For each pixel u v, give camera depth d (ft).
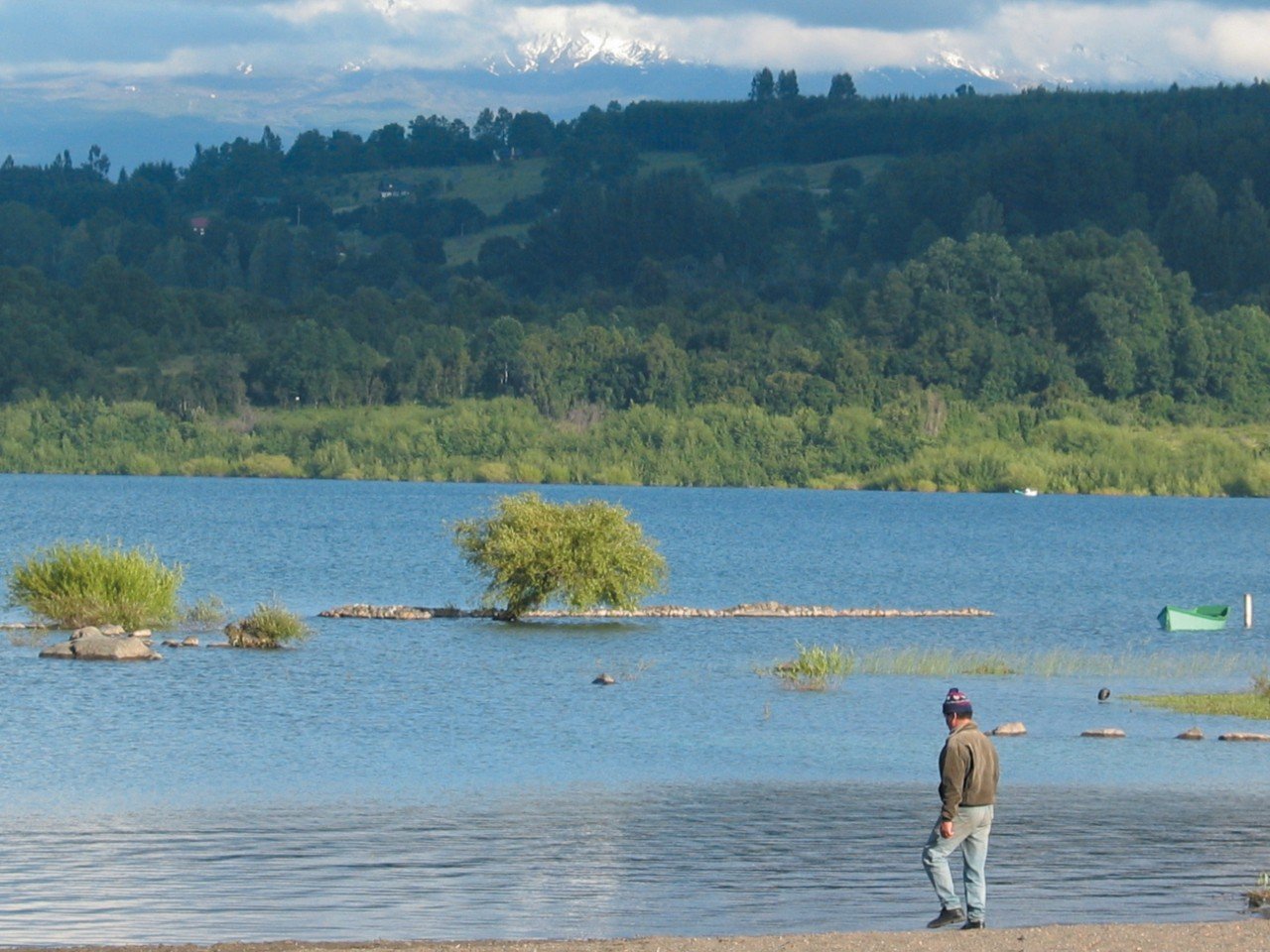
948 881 138.92
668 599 555.69
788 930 143.54
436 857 168.96
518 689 295.28
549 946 128.98
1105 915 147.54
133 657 324.80
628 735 247.91
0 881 157.69
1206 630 459.73
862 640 403.54
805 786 207.82
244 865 164.86
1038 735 248.93
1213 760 227.20
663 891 156.66
